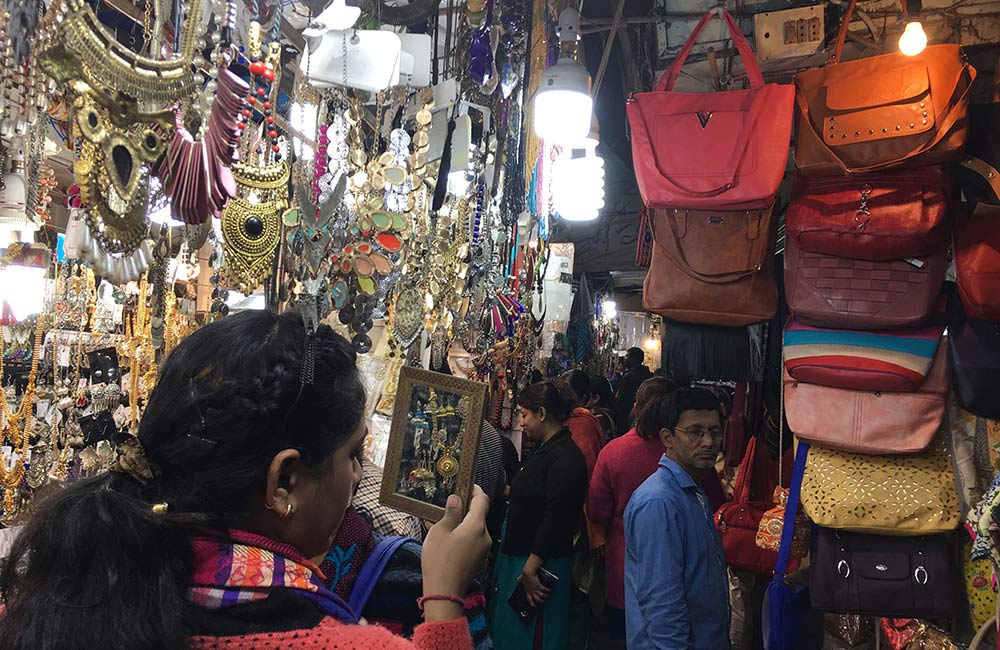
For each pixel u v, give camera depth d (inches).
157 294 54.5
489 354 131.3
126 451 22.9
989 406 73.1
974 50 89.1
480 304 115.5
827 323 80.4
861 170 74.1
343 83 66.1
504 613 110.4
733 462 133.6
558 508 107.4
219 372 23.0
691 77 106.9
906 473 78.7
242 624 21.6
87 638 19.1
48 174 53.2
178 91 38.7
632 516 78.4
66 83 32.9
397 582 37.1
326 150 69.4
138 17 52.2
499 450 112.0
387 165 74.8
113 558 20.1
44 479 63.2
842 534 81.1
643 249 96.1
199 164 39.5
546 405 116.1
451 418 40.2
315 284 65.6
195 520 21.9
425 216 87.4
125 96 35.9
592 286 348.5
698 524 78.7
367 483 55.1
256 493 23.7
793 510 84.6
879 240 73.8
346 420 25.4
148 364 71.9
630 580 78.1
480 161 95.7
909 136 72.4
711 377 87.4
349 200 72.2
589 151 103.7
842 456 81.0
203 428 22.5
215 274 65.9
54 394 65.0
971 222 74.0
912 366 75.9
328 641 21.6
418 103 84.3
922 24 89.7
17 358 64.4
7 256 58.7
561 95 81.8
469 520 32.9
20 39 33.0
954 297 79.1
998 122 75.1
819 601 79.8
